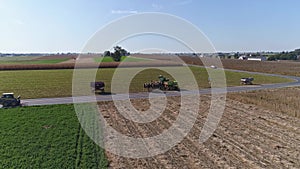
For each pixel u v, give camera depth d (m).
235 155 16.25
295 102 31.44
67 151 16.41
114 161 15.35
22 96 34.88
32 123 21.91
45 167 14.27
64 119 23.42
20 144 17.34
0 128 20.45
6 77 57.94
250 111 27.77
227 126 22.34
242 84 48.31
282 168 14.50
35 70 76.50
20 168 14.12
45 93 37.34
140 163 15.16
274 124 22.92
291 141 18.72
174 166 14.76
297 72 71.00
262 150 17.05
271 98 34.22
